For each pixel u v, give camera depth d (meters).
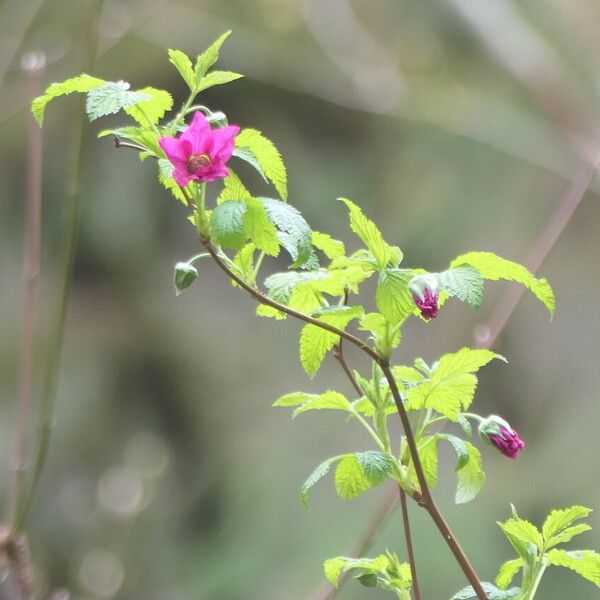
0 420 5.43
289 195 5.57
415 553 4.36
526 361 5.36
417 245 5.44
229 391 5.66
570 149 4.61
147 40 5.00
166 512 5.43
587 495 4.74
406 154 5.62
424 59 5.37
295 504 5.04
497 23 4.86
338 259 2.12
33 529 5.38
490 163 5.38
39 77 2.77
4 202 5.62
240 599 4.93
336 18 4.89
